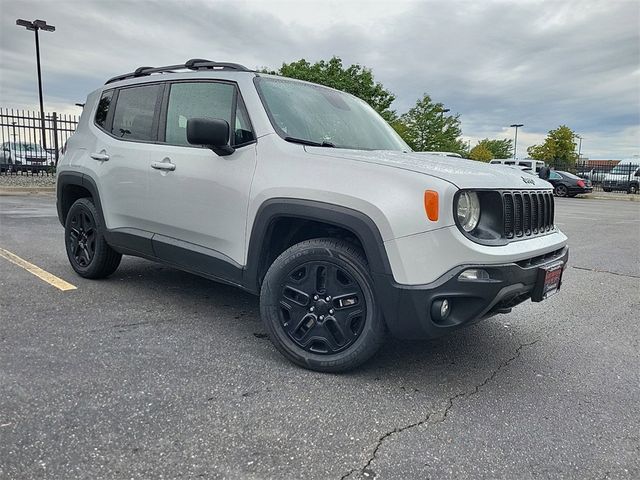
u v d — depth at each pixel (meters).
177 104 4.02
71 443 2.26
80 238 5.04
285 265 3.13
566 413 2.75
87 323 3.82
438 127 35.56
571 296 5.33
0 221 9.10
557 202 22.55
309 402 2.74
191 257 3.79
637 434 2.55
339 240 3.05
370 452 2.30
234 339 3.61
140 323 3.87
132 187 4.21
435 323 2.76
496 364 3.39
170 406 2.63
